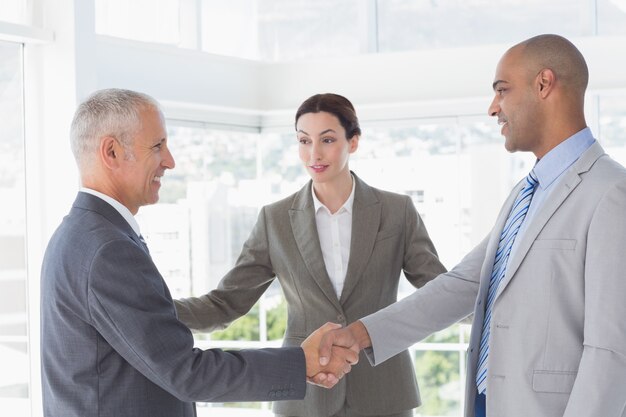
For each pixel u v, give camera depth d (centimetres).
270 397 201
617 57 449
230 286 279
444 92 484
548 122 208
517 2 507
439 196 509
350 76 503
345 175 270
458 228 507
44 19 356
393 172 516
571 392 191
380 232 268
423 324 244
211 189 507
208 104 479
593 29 490
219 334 528
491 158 498
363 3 532
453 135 503
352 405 262
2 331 359
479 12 516
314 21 543
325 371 232
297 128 269
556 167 207
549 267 198
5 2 350
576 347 196
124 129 190
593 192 196
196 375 188
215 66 484
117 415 183
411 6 532
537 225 201
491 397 204
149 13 466
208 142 503
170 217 484
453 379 501
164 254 481
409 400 268
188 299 275
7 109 357
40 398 365
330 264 269
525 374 199
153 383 188
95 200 190
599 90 454
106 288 179
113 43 421
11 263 361
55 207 357
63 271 182
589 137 208
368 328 239
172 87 456
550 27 500
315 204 270
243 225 529
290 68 512
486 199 501
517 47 212
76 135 193
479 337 220
